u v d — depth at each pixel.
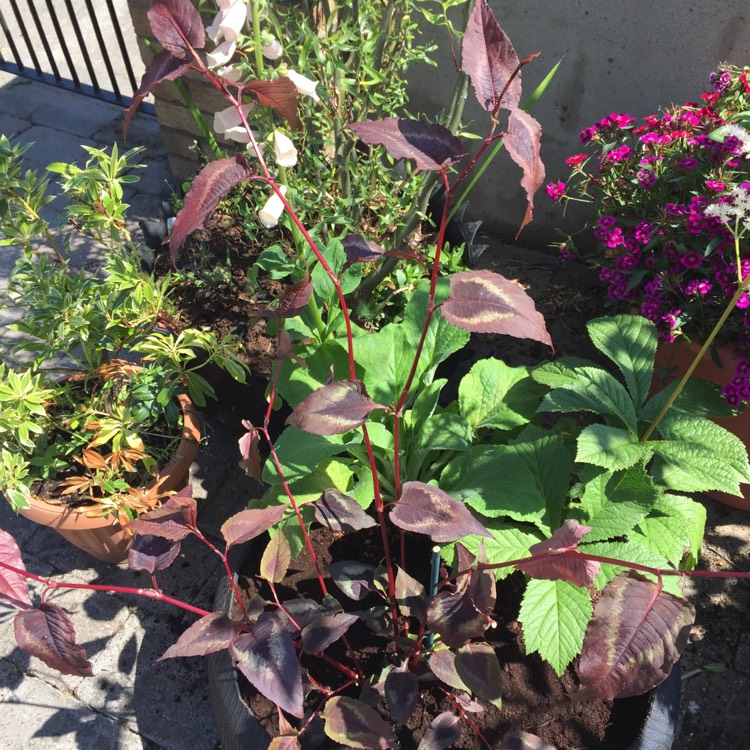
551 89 2.98
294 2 2.62
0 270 3.54
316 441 2.08
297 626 1.59
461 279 1.26
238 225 2.96
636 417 2.14
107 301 2.26
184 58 1.21
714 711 2.28
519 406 2.25
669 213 2.34
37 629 1.25
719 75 2.46
